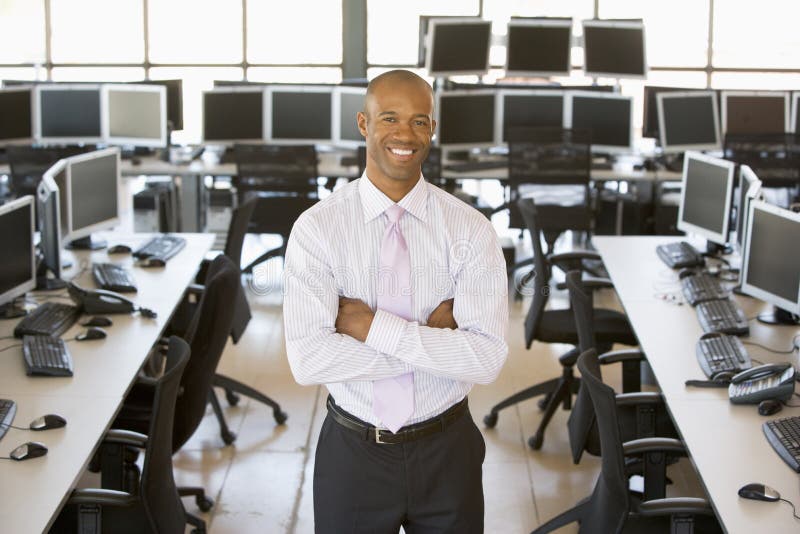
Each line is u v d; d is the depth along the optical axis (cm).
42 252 483
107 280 470
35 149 691
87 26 991
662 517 306
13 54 991
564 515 361
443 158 786
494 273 252
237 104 769
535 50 804
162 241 544
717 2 988
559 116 768
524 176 697
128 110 761
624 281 488
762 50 994
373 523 264
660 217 740
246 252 802
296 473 446
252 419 498
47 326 407
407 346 242
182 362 305
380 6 983
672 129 766
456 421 262
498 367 249
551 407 469
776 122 789
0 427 315
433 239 250
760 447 312
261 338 608
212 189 764
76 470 293
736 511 274
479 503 270
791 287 409
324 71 998
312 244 246
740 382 352
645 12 995
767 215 419
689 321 432
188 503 421
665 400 349
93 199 528
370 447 258
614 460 300
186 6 991
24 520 266
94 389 352
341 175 737
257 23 993
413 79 236
